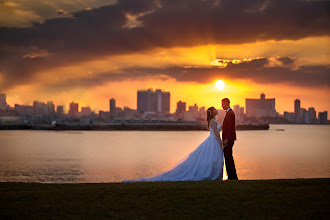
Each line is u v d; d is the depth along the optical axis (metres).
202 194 10.09
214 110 13.59
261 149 104.94
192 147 113.06
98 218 7.88
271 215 7.95
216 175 13.15
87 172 52.47
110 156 81.50
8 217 8.01
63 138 170.88
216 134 13.33
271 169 56.62
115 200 9.62
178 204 9.07
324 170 55.53
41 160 71.38
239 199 9.49
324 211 8.16
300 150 101.56
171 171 13.52
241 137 196.38
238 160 72.12
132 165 62.69
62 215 8.17
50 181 42.81
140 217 7.94
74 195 10.41
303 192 10.29
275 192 10.33
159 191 10.61
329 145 126.81
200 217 7.89
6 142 135.38
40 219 7.87
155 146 117.38
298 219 7.63
